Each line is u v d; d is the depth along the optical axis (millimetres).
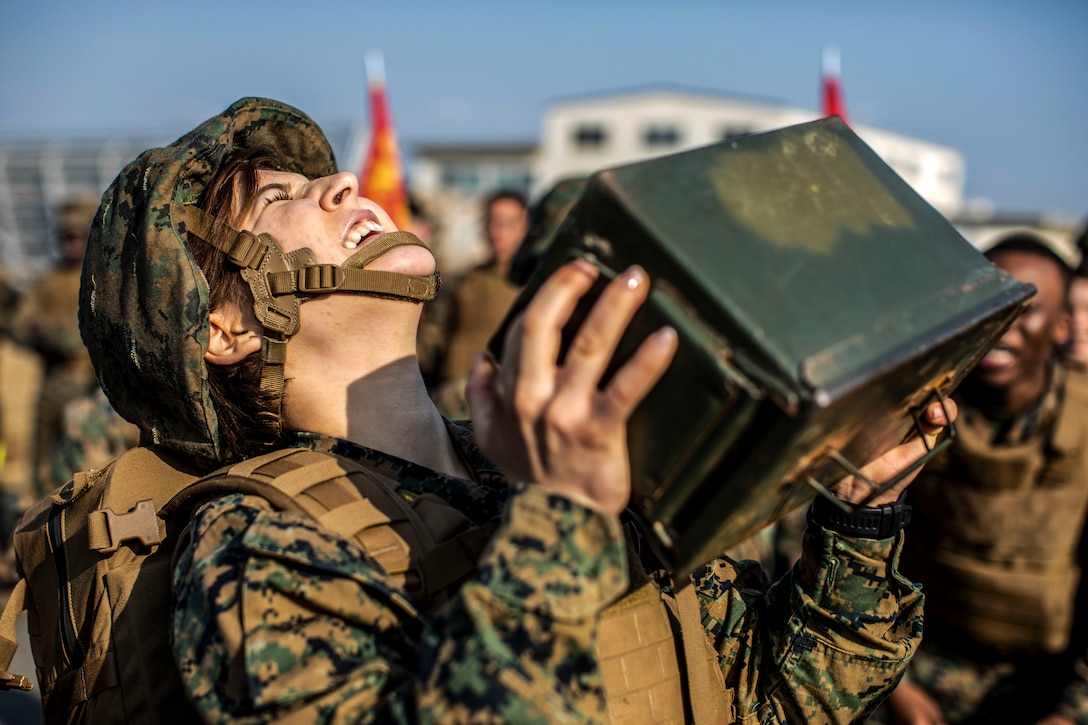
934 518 2674
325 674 1048
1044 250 2613
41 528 1520
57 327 6020
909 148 31391
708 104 33969
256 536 1119
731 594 1524
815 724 1444
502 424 1062
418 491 1360
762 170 1114
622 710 1220
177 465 1553
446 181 35812
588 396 997
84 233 6238
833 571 1399
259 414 1525
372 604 1121
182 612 1148
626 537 1354
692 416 976
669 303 980
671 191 1035
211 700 1065
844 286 1025
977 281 1122
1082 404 2521
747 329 945
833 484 1318
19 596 1532
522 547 1016
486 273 6129
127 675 1319
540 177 35188
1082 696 2436
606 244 1021
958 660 2727
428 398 1583
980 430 2588
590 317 990
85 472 1526
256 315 1460
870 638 1406
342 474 1300
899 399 1117
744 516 1069
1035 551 2555
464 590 1008
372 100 6699
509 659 963
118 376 1549
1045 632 2564
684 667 1326
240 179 1543
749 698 1464
